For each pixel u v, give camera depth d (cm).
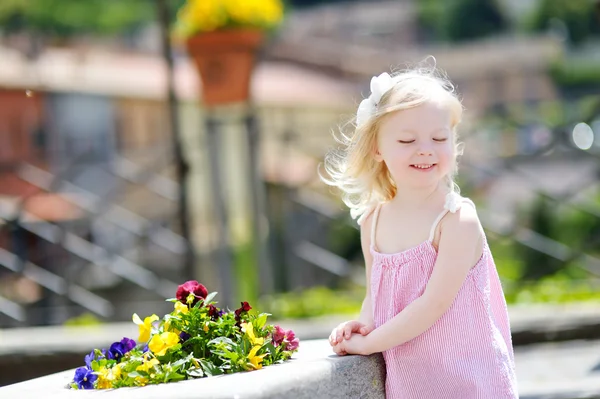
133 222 1281
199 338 289
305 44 2767
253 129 876
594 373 529
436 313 296
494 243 1031
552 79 2856
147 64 2006
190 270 909
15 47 1612
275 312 796
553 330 637
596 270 941
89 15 2898
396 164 308
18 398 272
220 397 243
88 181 1304
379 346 296
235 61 841
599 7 832
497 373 298
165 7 952
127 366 279
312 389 266
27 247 1112
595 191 1252
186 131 1596
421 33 3509
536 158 977
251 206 882
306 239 1153
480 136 1255
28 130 1566
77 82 1645
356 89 2425
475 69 2848
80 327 764
